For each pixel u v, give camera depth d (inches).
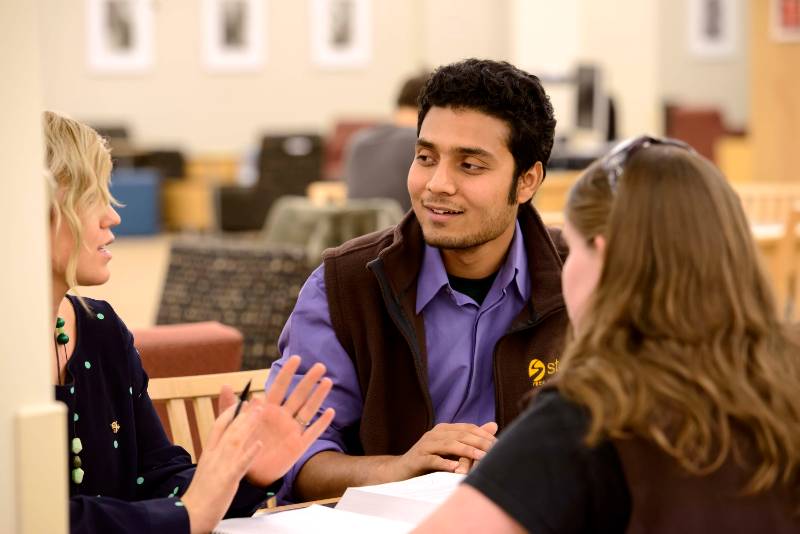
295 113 903.1
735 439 85.9
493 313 145.6
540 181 143.7
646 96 745.0
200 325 223.3
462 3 895.7
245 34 887.1
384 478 131.8
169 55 868.6
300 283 262.7
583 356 89.4
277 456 114.0
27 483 89.9
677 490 84.7
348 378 144.6
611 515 85.6
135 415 128.9
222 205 765.3
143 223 796.0
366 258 144.8
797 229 315.0
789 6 586.2
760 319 89.1
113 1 852.6
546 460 84.8
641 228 89.2
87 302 125.9
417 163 140.2
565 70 747.4
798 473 86.6
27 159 90.2
